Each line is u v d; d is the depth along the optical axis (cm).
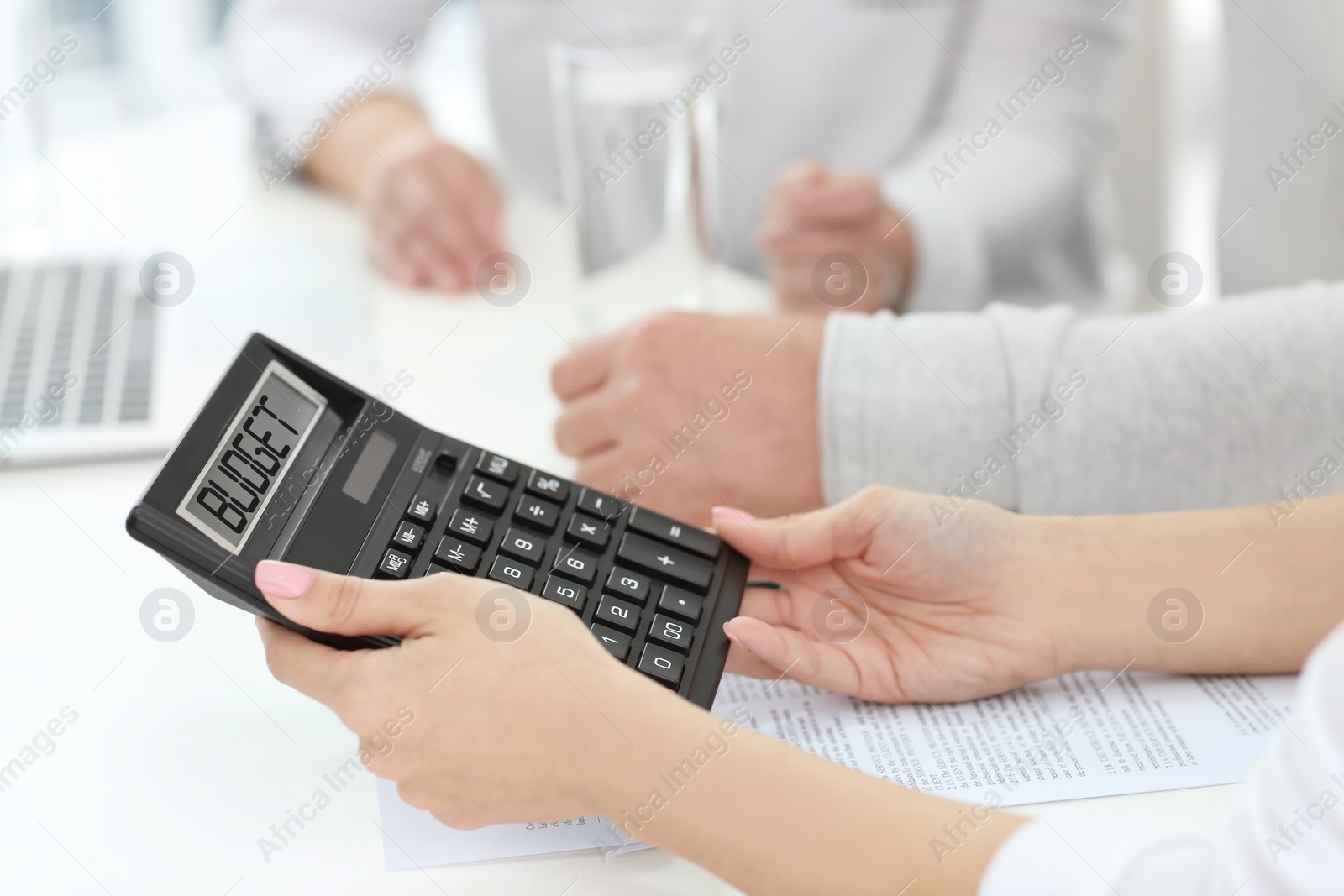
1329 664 28
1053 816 45
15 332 88
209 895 43
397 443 57
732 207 127
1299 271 111
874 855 40
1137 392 66
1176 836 39
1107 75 123
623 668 47
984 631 55
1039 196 111
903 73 127
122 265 101
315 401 56
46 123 115
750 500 72
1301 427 64
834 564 59
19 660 57
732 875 41
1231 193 118
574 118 90
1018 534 57
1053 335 69
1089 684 55
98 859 45
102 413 77
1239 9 112
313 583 45
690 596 55
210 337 88
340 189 120
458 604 47
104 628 59
